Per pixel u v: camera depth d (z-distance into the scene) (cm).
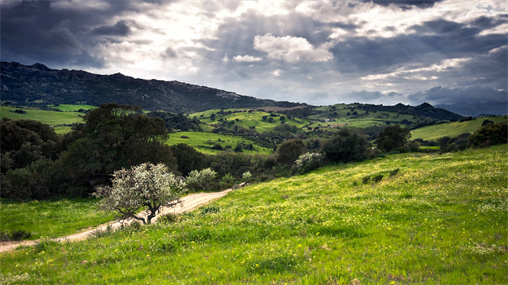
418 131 16938
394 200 1841
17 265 1174
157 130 5734
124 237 1471
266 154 16012
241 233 1299
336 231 1249
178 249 1170
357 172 4500
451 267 785
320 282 726
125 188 2089
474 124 14375
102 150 5047
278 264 873
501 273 721
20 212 3108
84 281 915
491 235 1036
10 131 5900
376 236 1132
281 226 1371
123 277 912
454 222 1262
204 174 6600
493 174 2291
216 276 831
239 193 4256
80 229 2664
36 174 4288
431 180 2580
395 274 763
